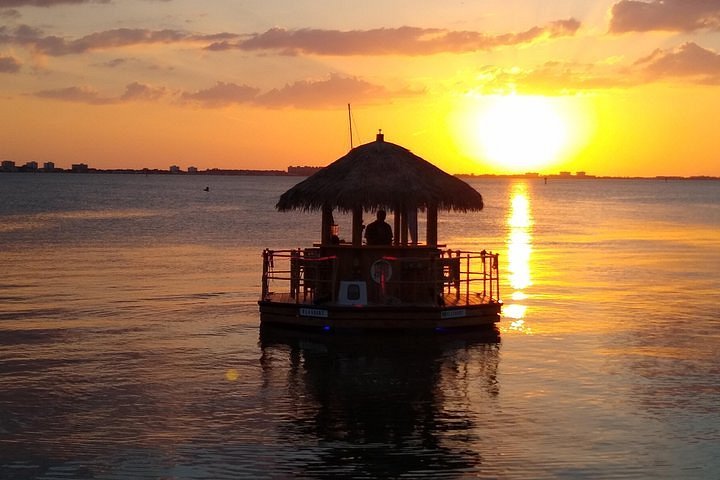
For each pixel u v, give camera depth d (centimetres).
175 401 1499
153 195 16088
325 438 1297
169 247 4841
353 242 2181
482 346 2008
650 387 1619
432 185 2202
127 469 1159
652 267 4006
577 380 1673
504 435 1316
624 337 2139
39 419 1381
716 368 1788
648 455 1229
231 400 1510
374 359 1855
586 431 1339
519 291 3067
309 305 2145
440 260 2183
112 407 1456
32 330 2173
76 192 17100
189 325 2262
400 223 2278
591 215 10512
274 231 6300
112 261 4000
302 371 1736
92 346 1975
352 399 1523
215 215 8881
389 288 2184
